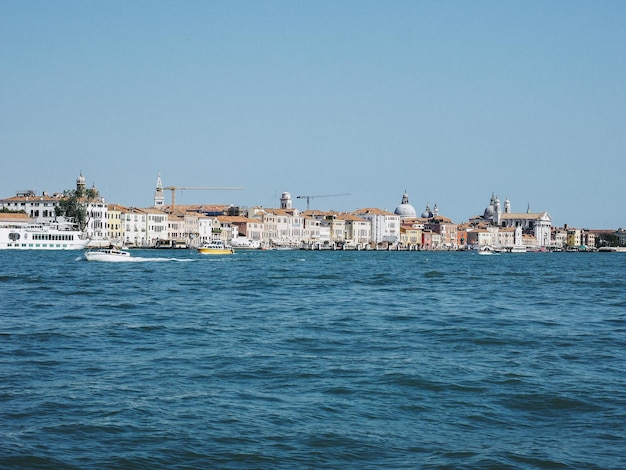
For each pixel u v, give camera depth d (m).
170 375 42.38
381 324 66.00
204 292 100.56
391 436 31.64
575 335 59.84
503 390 39.31
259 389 39.25
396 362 46.84
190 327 62.06
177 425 32.59
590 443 30.97
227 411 34.81
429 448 30.23
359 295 99.12
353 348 52.34
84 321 65.50
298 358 47.91
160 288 106.50
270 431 32.03
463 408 36.00
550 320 70.50
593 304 88.81
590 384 40.81
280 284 119.38
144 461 28.48
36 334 56.97
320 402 36.72
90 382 40.34
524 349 52.62
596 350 52.25
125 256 199.75
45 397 36.88
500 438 31.58
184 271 156.12
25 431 31.55
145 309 76.56
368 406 36.12
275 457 29.06
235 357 48.03
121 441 30.56
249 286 113.81
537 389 39.50
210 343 53.69
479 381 41.34
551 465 28.44
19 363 45.50
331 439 31.09
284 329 61.81
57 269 154.88
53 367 44.38
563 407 36.28
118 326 62.06
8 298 87.44
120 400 36.47
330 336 58.03
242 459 28.81
